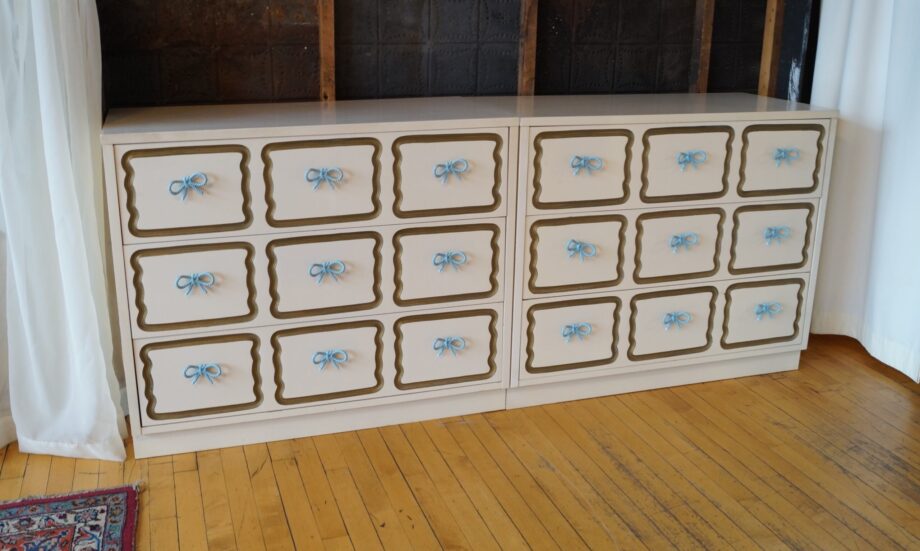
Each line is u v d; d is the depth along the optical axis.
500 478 2.29
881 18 2.89
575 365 2.68
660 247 2.66
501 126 2.39
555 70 3.06
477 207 2.44
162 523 2.07
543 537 2.04
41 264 2.25
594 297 2.63
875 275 2.98
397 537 2.03
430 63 2.91
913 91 2.76
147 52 2.61
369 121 2.31
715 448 2.46
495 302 2.53
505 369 2.61
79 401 2.32
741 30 3.24
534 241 2.52
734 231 2.75
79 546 1.96
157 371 2.29
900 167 2.84
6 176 2.17
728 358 2.88
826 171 2.81
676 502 2.19
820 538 2.05
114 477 2.26
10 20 2.11
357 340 2.43
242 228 2.25
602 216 2.57
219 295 2.27
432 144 2.34
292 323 2.36
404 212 2.37
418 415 2.59
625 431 2.55
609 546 2.01
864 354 3.17
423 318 2.48
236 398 2.37
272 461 2.35
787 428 2.58
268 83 2.75
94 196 2.35
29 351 2.29
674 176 2.61
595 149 2.50
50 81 2.11
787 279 2.88
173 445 2.37
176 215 2.19
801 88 3.29
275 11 2.70
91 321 2.27
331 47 2.72
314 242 2.31
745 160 2.69
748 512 2.15
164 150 2.14
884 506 2.19
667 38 3.17
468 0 2.89
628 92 3.18
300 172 2.25
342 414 2.50
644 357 2.76
